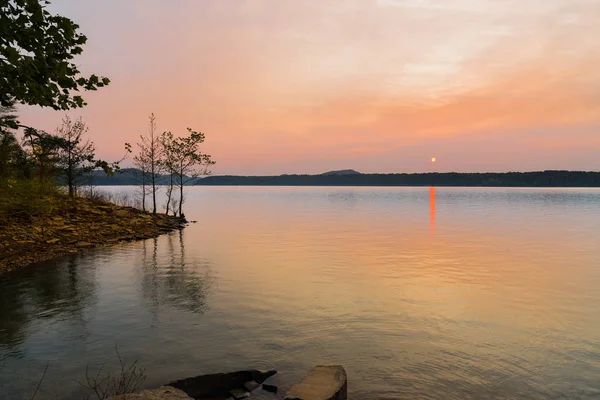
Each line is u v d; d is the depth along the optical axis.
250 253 22.31
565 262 20.52
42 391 6.50
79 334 9.12
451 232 35.81
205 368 7.46
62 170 33.25
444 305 12.17
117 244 24.86
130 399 5.80
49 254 19.91
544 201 119.38
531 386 7.03
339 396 6.29
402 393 6.71
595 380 7.28
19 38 6.93
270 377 7.19
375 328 9.94
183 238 29.02
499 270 18.11
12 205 23.92
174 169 42.72
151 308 11.23
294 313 11.01
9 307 11.13
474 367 7.77
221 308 11.34
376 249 24.77
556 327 10.24
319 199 136.00
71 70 8.05
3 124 8.65
